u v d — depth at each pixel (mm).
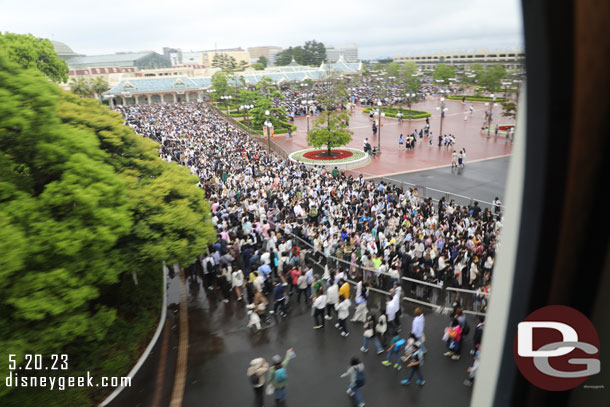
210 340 12477
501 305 2291
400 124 56625
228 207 22141
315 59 167875
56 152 9703
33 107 9555
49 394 9391
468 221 18812
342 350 11648
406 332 12344
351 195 23000
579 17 1506
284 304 13500
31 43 49062
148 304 13953
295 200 22141
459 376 10312
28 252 8172
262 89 73812
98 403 9875
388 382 10211
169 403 9938
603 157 1651
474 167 33219
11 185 9039
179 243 11922
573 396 1985
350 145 44656
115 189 10297
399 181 30453
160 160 15789
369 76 115438
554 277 1878
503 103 44031
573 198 1733
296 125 61500
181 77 91438
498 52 128500
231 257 15188
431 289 14180
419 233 16578
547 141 1731
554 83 1624
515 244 2121
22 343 8109
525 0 1638
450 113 64250
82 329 9094
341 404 9625
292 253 15953
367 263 15453
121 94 84750
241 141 43125
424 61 189875
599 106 1607
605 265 1733
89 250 9680
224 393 10227
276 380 9312
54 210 9555
